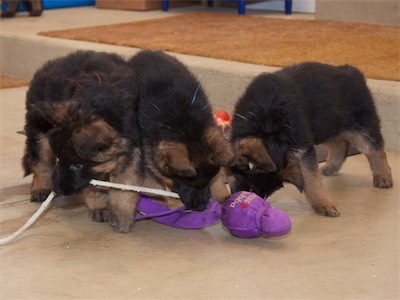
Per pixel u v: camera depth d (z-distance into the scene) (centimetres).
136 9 512
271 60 296
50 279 189
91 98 195
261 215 201
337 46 321
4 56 387
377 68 282
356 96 232
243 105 217
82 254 199
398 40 332
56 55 349
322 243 203
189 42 338
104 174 200
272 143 210
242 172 210
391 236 206
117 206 208
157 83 206
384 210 220
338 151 243
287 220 200
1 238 205
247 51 314
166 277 189
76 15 484
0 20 456
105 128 192
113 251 200
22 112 308
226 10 503
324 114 225
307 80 226
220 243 204
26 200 227
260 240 205
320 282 187
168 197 222
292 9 487
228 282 187
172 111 200
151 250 201
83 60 216
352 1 406
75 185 195
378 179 236
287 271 191
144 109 203
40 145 217
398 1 383
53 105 195
